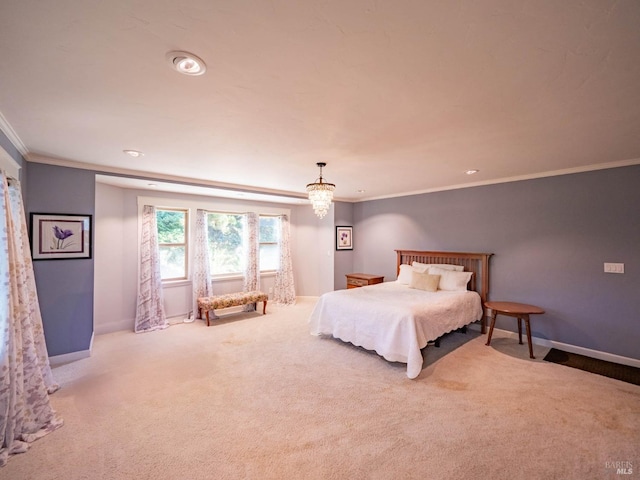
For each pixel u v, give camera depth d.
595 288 3.36
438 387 2.67
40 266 3.09
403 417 2.21
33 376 2.08
